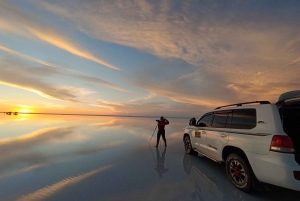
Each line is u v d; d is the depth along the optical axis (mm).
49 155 6438
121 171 4641
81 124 22703
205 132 4902
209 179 4016
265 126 2951
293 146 2562
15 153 6746
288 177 2480
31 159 5883
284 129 2766
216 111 4676
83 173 4500
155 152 6910
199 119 5621
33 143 8883
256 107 3281
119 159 5871
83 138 10609
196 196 3188
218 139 4148
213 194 3250
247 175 3170
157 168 4883
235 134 3557
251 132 3152
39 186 3684
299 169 2436
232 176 3557
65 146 8141
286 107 3088
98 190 3475
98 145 8391
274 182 2676
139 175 4324
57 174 4426
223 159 3998
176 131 14938
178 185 3697
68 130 14961
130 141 9562
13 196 3244
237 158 3404
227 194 3234
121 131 14578
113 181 3939
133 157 6129
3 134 12234
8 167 5027
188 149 6434
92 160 5758
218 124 4375
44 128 16516
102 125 21375
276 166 2615
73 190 3479
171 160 5711
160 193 3334
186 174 4375
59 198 3148
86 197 3184
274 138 2705
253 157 3018
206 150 4844
